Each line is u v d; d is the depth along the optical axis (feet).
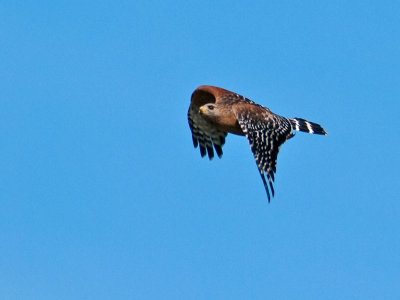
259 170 58.03
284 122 60.44
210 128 63.98
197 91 62.28
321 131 65.26
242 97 61.41
